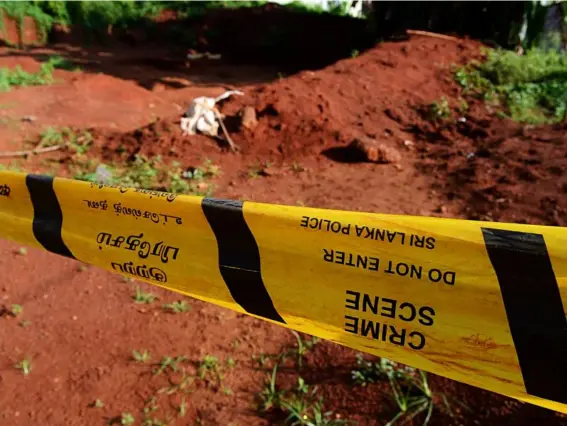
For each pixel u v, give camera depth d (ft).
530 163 21.70
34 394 10.61
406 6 53.01
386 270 5.06
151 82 44.21
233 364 11.28
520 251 4.46
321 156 24.80
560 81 32.50
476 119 28.19
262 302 5.82
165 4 74.90
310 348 11.51
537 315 4.48
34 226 7.69
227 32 68.90
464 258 4.71
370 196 20.24
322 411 9.90
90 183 7.16
